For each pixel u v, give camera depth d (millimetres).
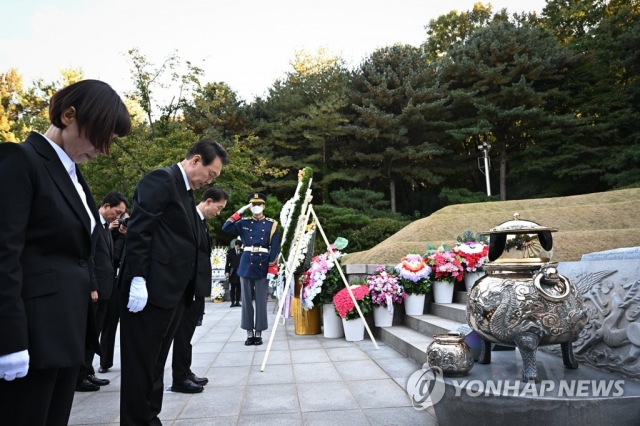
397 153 24047
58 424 1662
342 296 6004
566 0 28734
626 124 22938
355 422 2932
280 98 26422
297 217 5504
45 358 1446
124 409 2551
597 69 23891
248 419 3062
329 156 26141
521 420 2117
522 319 2301
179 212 2773
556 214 10617
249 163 18391
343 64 28000
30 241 1509
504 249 2572
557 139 23594
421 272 5996
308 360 4910
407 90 24188
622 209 10359
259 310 6117
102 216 4645
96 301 4133
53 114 1610
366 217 20938
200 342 6449
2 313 1317
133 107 18812
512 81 24375
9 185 1428
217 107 25094
